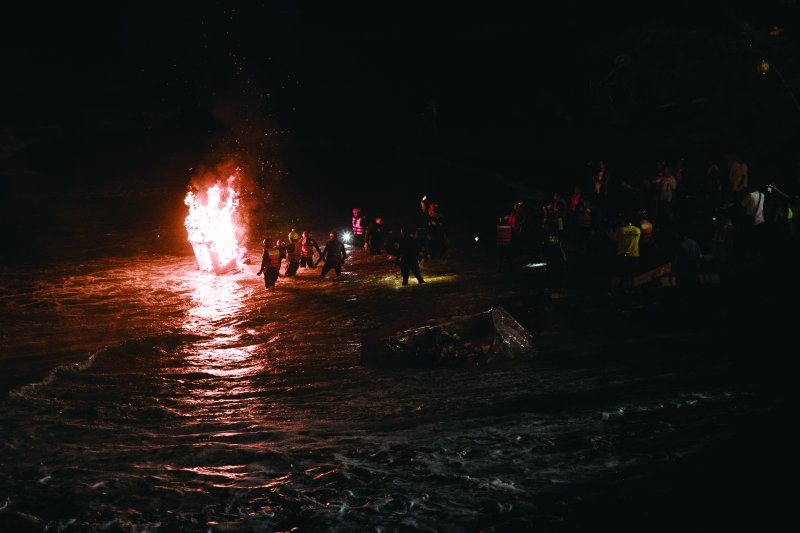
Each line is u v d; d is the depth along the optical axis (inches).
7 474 240.8
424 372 474.0
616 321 585.6
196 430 320.5
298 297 838.5
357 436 286.0
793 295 551.2
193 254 1166.3
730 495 170.6
